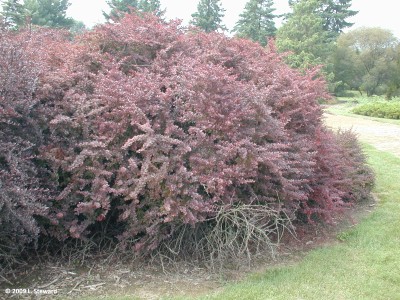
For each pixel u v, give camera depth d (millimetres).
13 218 4055
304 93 6273
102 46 6020
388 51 39906
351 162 7520
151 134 4523
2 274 4441
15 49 4500
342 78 40344
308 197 5945
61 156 4598
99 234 5098
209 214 4680
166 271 4648
